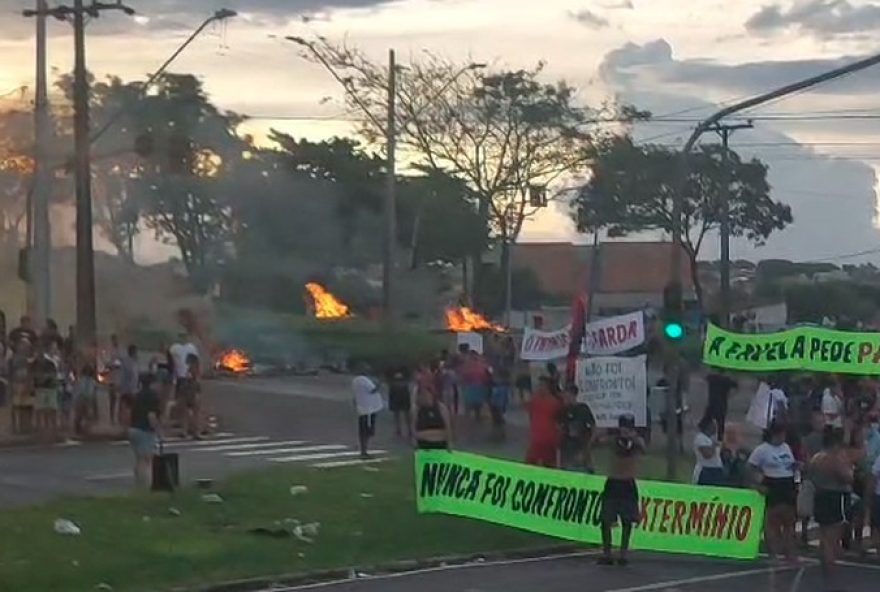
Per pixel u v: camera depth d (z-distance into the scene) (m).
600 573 16.88
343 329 51.50
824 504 15.81
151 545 16.78
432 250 66.25
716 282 95.62
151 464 21.28
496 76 59.75
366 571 16.56
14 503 19.91
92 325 34.00
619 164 67.88
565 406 22.08
